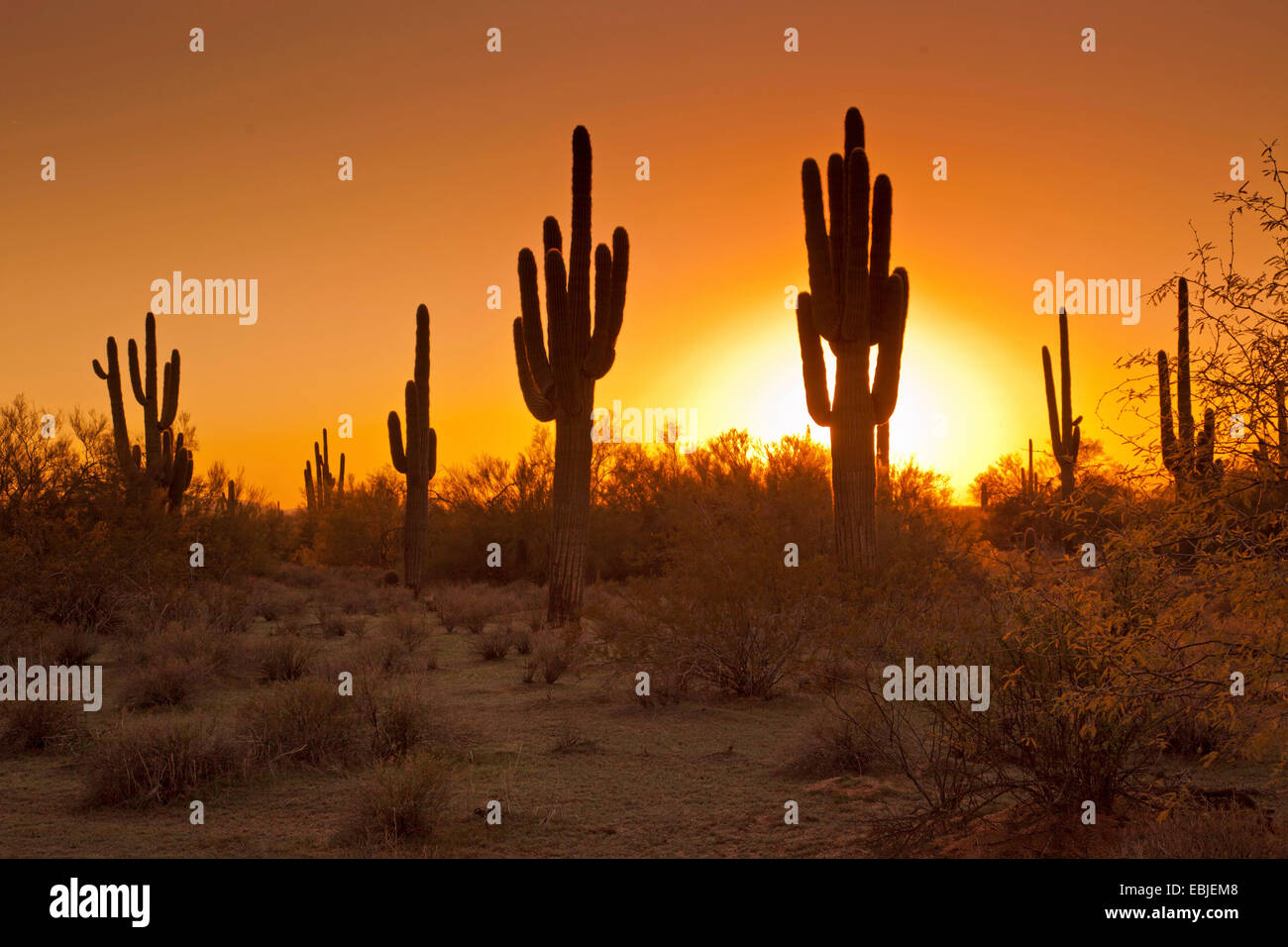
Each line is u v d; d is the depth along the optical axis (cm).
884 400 1702
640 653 1339
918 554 1717
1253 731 557
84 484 2234
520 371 2209
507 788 862
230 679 1464
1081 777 639
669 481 3559
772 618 1318
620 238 2045
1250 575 498
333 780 905
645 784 879
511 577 4009
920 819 666
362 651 1612
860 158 1656
